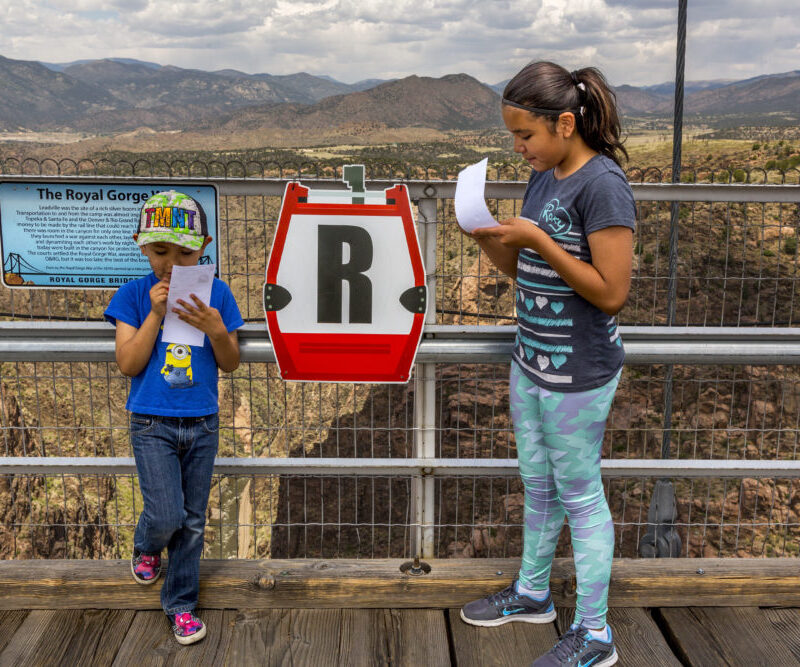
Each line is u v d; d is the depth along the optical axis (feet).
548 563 7.86
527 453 7.44
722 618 8.28
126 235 8.10
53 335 8.12
